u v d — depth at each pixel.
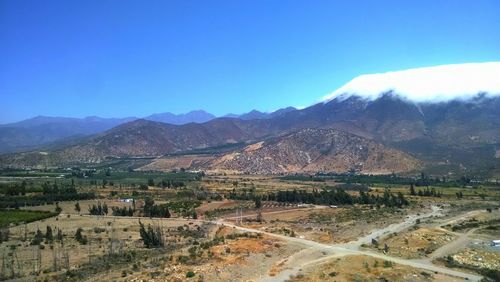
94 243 138.62
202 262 100.62
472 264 111.00
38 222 180.25
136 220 184.88
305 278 92.38
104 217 193.00
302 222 172.00
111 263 108.38
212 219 185.50
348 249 120.44
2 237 144.38
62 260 114.62
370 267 102.06
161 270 95.56
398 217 183.62
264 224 167.88
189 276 89.31
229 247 115.25
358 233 146.12
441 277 97.56
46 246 134.75
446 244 134.38
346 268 100.31
